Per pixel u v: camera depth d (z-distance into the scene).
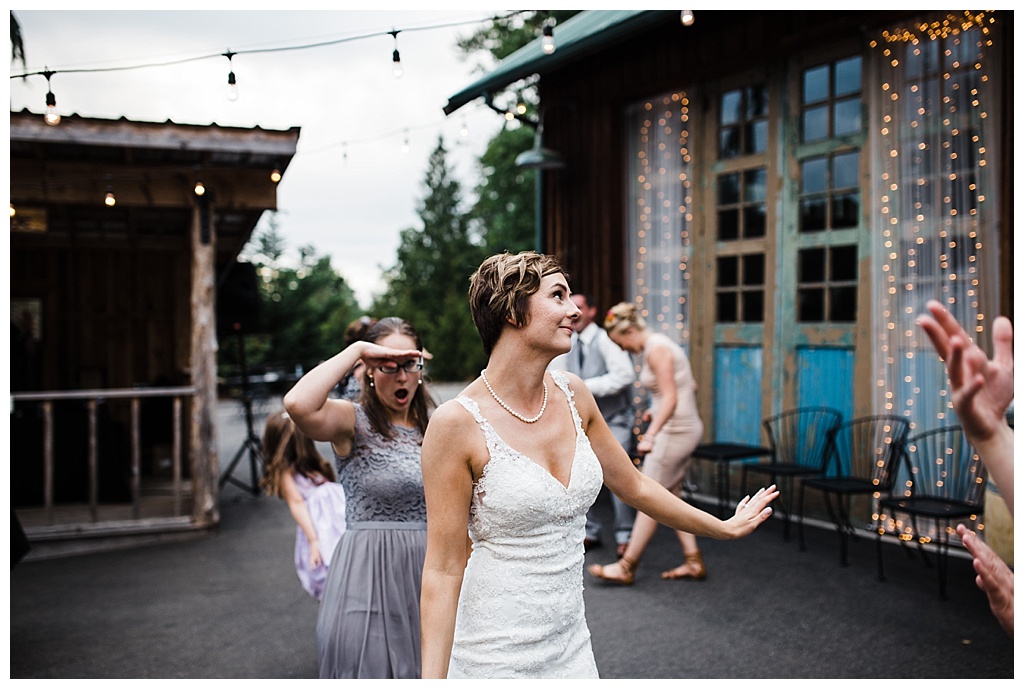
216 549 6.51
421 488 2.91
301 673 4.05
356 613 2.82
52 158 6.56
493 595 1.92
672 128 7.65
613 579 5.18
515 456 1.91
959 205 5.65
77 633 4.68
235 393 21.81
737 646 4.17
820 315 6.53
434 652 1.87
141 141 6.16
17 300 9.80
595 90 8.12
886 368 6.02
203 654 4.34
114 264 10.05
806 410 6.57
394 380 2.92
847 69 6.34
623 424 5.78
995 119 5.43
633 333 5.37
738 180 7.14
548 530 1.94
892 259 5.98
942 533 5.71
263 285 32.47
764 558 5.65
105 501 8.02
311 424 2.76
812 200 6.59
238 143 6.38
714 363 7.33
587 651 2.04
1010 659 3.88
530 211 24.02
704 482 7.41
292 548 6.51
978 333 5.54
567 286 1.98
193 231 6.97
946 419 5.72
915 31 5.86
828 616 4.53
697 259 7.45
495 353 1.97
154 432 10.02
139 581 5.70
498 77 7.33
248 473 10.14
